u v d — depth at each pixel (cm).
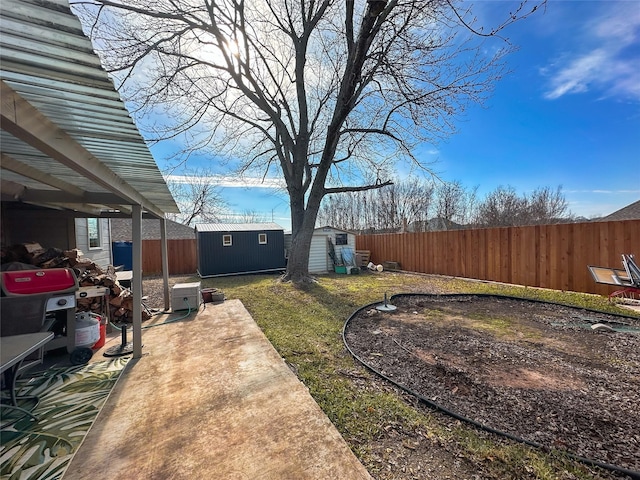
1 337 226
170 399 222
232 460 161
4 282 253
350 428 201
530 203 1916
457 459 174
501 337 384
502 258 772
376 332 410
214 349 322
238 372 266
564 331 403
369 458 175
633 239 539
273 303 588
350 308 544
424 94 724
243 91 866
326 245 1180
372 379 273
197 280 950
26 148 209
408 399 240
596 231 590
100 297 429
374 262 1287
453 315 496
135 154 240
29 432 190
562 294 605
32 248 392
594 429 200
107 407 213
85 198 326
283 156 965
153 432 185
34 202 340
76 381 257
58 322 305
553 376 276
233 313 479
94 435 183
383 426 204
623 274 509
